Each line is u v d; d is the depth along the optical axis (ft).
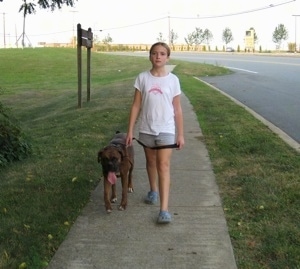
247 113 28.58
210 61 92.38
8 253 10.24
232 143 20.26
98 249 10.62
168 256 10.25
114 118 27.58
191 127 24.25
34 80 74.43
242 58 102.27
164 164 11.99
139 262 10.02
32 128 27.94
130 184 14.29
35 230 11.41
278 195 13.48
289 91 41.65
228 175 15.84
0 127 18.75
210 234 11.28
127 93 41.50
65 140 21.95
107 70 81.25
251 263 9.87
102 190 14.65
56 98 49.01
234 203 13.21
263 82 50.72
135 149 19.88
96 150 19.65
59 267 9.84
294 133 23.11
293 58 98.32
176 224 11.91
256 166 16.56
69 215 12.43
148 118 11.93
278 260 9.88
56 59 97.86
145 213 12.69
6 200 13.64
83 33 35.09
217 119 26.55
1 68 87.97
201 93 39.22
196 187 14.70
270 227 11.39
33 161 18.45
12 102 47.85
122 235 11.33
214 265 9.84
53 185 14.97
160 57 11.75
